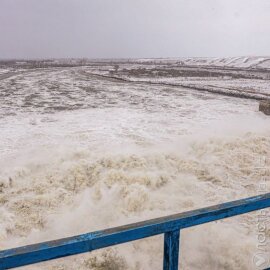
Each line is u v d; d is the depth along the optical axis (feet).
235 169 27.02
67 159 27.14
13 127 41.63
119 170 24.54
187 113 55.16
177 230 5.16
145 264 13.82
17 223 18.06
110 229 4.74
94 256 13.89
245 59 595.88
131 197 20.76
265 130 38.45
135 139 35.70
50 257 4.28
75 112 55.26
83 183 23.54
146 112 55.83
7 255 4.06
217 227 16.24
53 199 21.08
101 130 40.11
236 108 62.03
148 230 4.90
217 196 21.89
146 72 229.04
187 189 22.97
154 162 27.09
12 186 22.91
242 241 15.16
